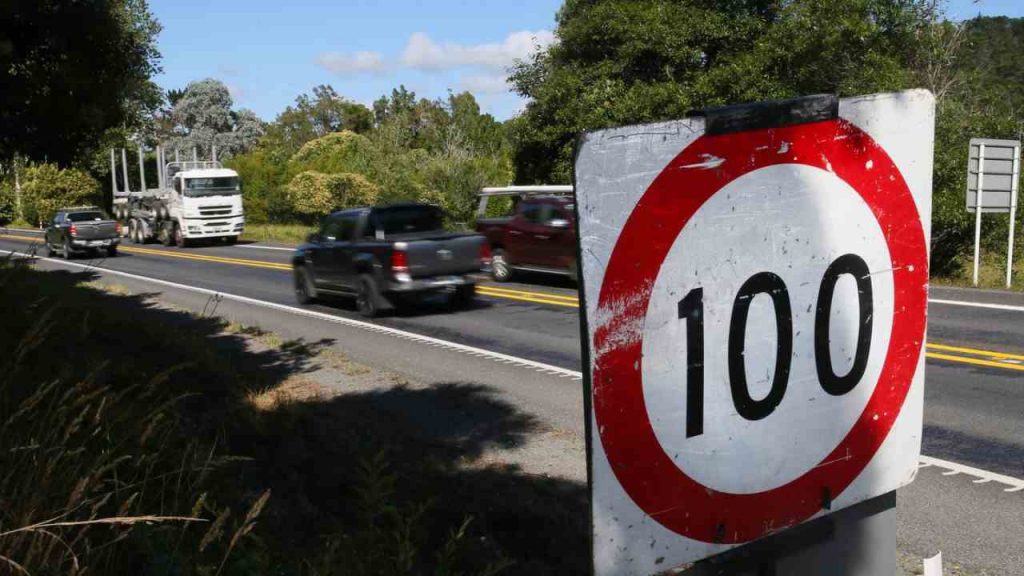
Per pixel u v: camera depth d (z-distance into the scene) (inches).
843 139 65.2
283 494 197.6
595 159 52.3
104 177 2586.1
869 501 71.0
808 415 64.7
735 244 59.4
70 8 370.9
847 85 823.7
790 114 61.6
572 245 687.1
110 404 184.9
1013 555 189.9
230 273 919.7
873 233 67.9
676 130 55.8
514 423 305.1
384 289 574.6
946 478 240.4
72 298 492.4
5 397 182.7
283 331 526.3
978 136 775.7
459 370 399.9
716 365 59.0
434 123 2252.7
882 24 857.5
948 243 752.3
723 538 60.0
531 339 480.1
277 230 1647.4
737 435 60.5
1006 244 741.9
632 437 55.2
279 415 271.3
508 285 733.3
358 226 601.6
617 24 964.6
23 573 109.3
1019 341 431.5
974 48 935.0
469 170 1332.4
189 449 179.3
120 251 1336.1
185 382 305.6
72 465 153.4
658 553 57.0
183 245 1375.5
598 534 54.2
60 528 125.9
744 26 914.1
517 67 1111.0
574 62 1038.4
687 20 935.0
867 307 67.9
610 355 53.8
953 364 383.2
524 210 735.7
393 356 437.1
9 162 406.3
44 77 370.0
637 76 999.6
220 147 3447.3
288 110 2997.0
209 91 3560.5
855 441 68.1
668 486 57.2
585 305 52.5
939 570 84.0
